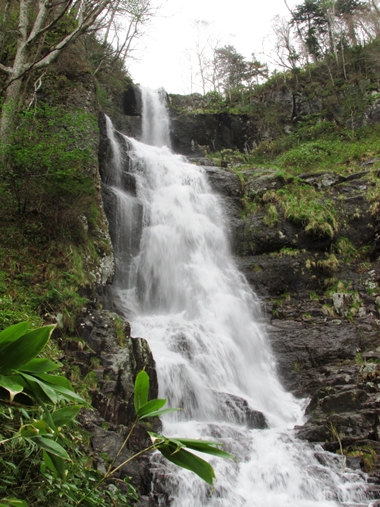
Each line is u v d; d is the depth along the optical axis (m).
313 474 7.80
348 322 13.35
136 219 15.03
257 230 16.12
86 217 11.75
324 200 16.77
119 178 16.08
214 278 14.62
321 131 25.45
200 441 2.42
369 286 14.62
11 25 15.11
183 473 7.22
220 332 12.41
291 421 10.46
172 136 26.59
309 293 14.81
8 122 10.61
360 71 28.27
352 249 15.80
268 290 14.89
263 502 7.18
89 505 3.50
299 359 12.41
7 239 9.81
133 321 11.98
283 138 26.80
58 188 10.49
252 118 27.95
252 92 30.55
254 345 12.78
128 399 8.30
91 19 12.68
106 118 16.83
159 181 17.41
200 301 13.68
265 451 8.36
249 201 17.48
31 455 3.38
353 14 34.31
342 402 10.02
